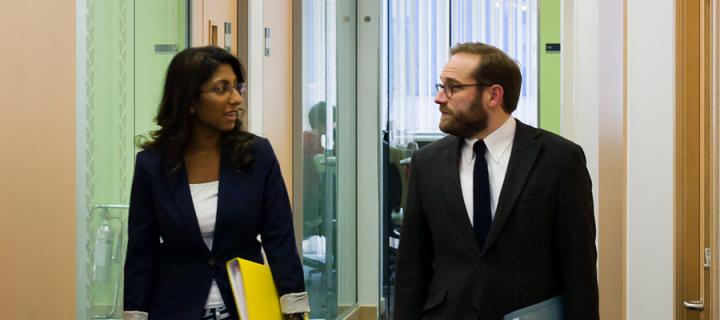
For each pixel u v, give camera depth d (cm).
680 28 324
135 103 348
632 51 346
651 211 348
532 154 255
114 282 330
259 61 458
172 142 257
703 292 321
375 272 650
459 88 257
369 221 651
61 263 290
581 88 472
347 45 627
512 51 677
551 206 253
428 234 270
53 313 286
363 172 651
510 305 249
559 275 256
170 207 255
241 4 450
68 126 292
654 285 347
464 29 671
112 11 328
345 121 625
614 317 389
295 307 262
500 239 251
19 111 269
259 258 269
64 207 291
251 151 263
